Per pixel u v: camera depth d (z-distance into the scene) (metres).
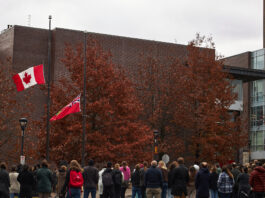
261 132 73.00
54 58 49.03
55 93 40.19
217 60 49.00
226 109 46.88
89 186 19.61
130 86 43.72
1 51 50.84
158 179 20.05
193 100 47.47
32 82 33.41
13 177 23.08
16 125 42.06
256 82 75.62
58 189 25.70
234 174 22.86
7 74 46.72
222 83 47.50
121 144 38.81
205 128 45.59
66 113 34.31
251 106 75.81
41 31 49.69
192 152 46.62
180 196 19.55
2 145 42.47
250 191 21.11
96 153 38.06
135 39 53.75
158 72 50.44
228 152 46.06
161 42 55.03
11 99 43.62
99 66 40.88
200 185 19.73
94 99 40.12
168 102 48.34
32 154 40.66
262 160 72.69
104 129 39.81
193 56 48.75
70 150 38.91
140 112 42.50
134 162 40.41
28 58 48.84
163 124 48.53
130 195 32.97
